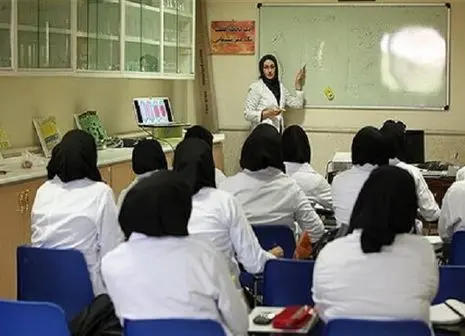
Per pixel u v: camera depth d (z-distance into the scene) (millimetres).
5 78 5742
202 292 2521
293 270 3238
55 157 3781
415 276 2576
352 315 2596
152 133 7566
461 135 8727
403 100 8812
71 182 3770
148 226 2545
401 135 5301
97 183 3797
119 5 6883
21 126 5977
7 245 4859
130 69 7137
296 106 8852
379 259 2586
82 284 3543
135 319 2512
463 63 8688
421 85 8758
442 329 2834
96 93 7188
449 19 8656
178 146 3527
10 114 5836
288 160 5043
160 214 2535
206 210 3365
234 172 9211
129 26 7105
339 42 8836
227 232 3396
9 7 5277
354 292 2592
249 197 4195
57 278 3566
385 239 2578
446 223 4363
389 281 2570
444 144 8773
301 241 3869
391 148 4480
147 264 2535
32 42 5535
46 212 3740
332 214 4949
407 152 7020
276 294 3273
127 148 7035
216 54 9102
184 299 2512
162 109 7984
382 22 8750
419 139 7043
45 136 6164
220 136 8656
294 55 8930
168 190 2543
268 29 8953
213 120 9156
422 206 4781
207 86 9125
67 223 3703
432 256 2633
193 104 9219
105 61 6672
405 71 8766
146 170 4352
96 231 3730
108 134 7473
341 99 8898
